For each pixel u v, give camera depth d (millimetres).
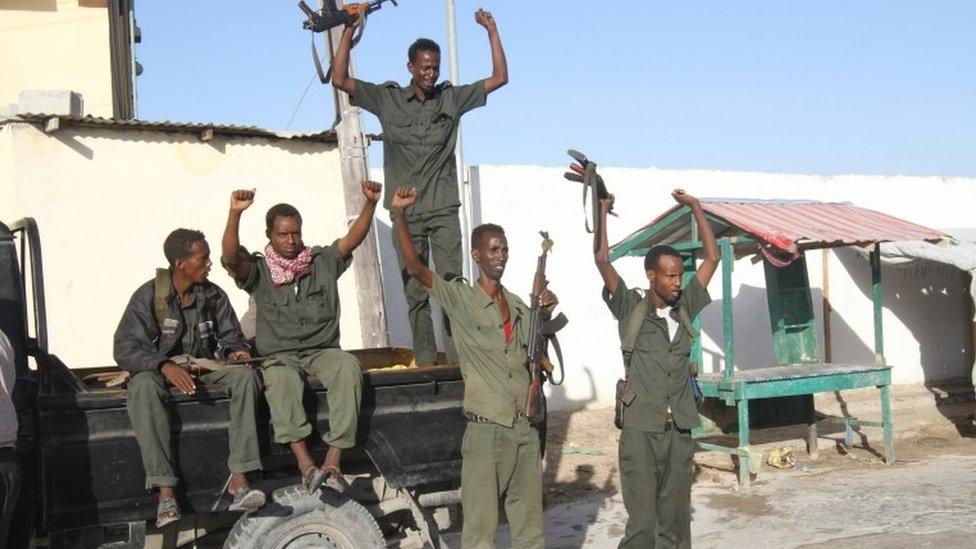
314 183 9148
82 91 12359
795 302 10469
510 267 10969
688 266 9648
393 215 5156
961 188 14648
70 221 8102
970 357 14516
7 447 4199
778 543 6957
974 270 11836
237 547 4664
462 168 9742
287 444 4801
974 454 10344
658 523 5371
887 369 9773
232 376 4668
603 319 11555
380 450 5070
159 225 8469
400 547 5371
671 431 5238
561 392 11258
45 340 4820
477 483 4836
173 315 4957
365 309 8555
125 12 12852
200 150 8672
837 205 10523
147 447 4402
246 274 5027
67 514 4359
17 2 12117
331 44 8547
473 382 4871
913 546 6703
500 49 6137
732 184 12750
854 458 10133
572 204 11422
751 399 9695
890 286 13930
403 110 5957
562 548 7086
